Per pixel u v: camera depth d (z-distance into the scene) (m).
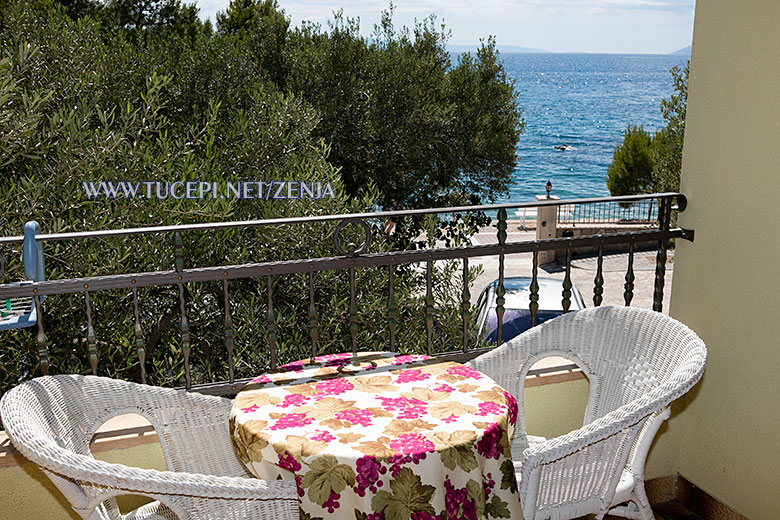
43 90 7.16
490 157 12.78
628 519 2.38
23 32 7.86
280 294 6.67
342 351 6.52
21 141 5.79
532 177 54.47
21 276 5.31
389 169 11.15
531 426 3.07
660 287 3.17
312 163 7.66
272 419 1.94
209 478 1.67
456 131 12.17
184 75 9.81
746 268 2.76
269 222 2.61
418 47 12.27
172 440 2.25
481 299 7.76
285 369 2.37
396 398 2.09
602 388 2.60
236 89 9.93
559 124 80.44
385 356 2.50
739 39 2.68
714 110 2.85
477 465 1.79
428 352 3.00
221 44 10.63
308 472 1.71
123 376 6.04
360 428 1.87
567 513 2.09
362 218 2.74
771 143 2.58
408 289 7.23
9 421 1.72
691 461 3.16
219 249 6.43
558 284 7.86
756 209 2.68
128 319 5.82
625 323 2.56
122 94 8.20
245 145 7.81
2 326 2.23
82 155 6.00
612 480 2.11
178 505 1.84
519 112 12.94
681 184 3.08
